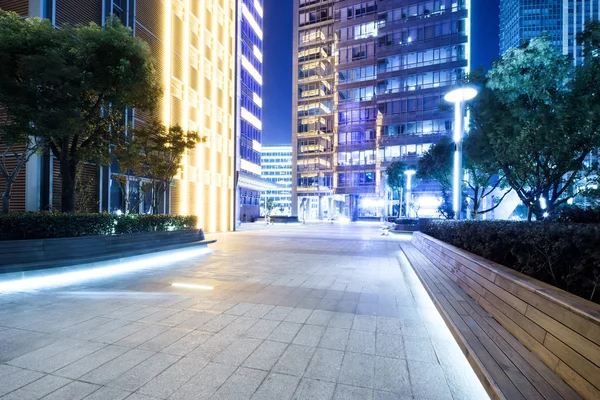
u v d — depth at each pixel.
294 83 68.38
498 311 4.27
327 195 65.25
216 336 4.32
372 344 4.13
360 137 57.50
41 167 11.96
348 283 7.71
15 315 5.07
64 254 8.19
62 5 13.05
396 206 54.53
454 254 7.10
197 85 23.06
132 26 16.88
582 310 2.55
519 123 9.16
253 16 49.16
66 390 2.97
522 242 5.23
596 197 8.69
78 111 9.54
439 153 20.27
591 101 7.69
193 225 15.39
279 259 11.54
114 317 5.03
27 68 7.30
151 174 14.94
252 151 49.16
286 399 2.89
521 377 2.78
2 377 3.19
